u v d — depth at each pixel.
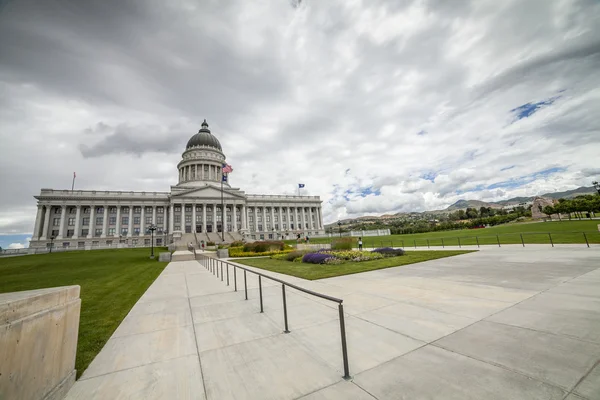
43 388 3.28
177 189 90.06
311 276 12.80
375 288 9.55
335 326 6.06
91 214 78.50
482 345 4.60
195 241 69.75
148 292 11.55
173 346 5.42
